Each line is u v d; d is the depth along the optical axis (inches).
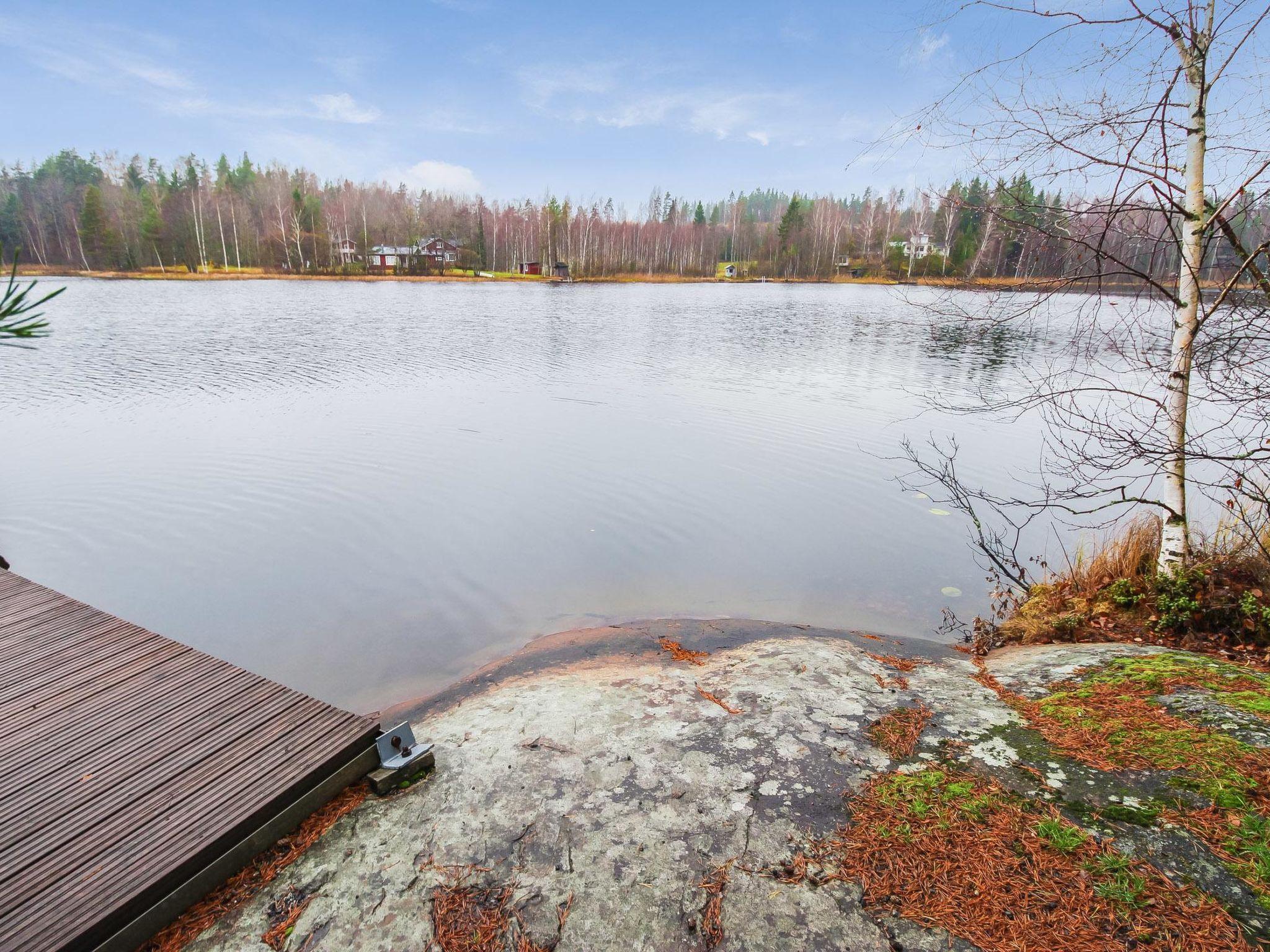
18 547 283.3
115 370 694.5
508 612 236.4
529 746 133.3
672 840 105.2
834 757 125.5
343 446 440.8
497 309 1620.3
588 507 342.0
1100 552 225.1
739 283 3403.1
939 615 234.8
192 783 106.7
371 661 202.8
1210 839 97.0
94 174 3831.2
